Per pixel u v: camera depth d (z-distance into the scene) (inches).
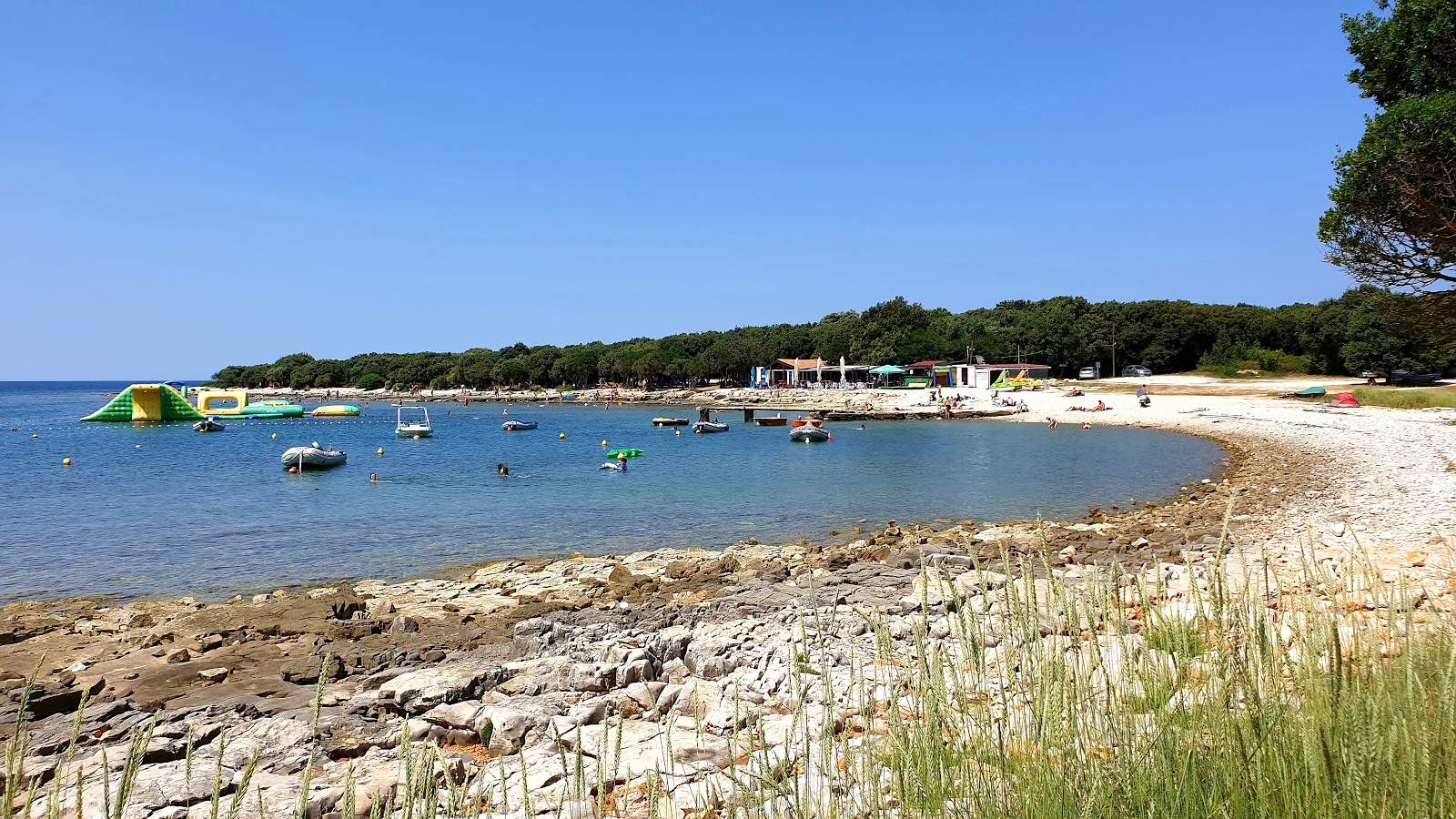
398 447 2043.6
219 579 661.9
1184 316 4092.0
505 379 5925.2
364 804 218.4
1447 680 126.6
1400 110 690.2
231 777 245.4
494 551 767.7
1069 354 4190.5
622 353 5634.8
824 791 176.2
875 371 4062.5
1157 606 182.1
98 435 2453.2
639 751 243.4
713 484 1240.2
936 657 151.9
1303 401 2433.6
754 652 349.4
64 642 458.9
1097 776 132.7
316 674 374.6
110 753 271.9
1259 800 124.3
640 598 529.7
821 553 696.4
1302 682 142.0
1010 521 868.0
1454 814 113.7
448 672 339.0
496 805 212.2
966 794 140.6
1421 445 1194.0
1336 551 462.9
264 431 2637.8
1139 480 1194.6
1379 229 716.7
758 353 4990.2
